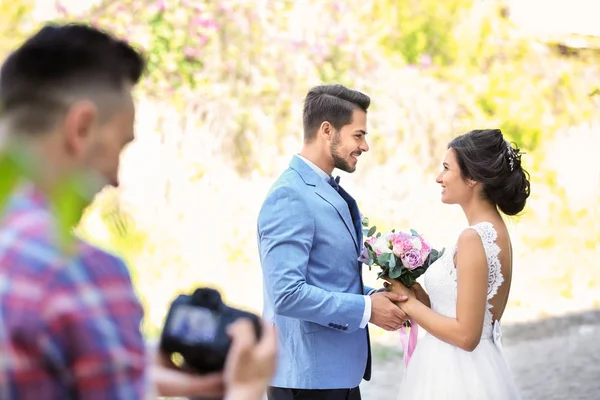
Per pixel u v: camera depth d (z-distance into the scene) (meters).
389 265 3.15
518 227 8.34
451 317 3.13
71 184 1.00
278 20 7.78
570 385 5.38
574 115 8.77
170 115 7.33
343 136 3.20
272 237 3.04
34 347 0.91
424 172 8.06
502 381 3.13
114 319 0.96
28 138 1.03
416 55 8.30
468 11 8.51
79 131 1.04
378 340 6.30
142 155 7.17
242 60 7.61
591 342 6.29
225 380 1.17
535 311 7.16
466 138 3.15
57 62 1.04
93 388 0.93
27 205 0.98
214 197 7.23
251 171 7.46
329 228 3.11
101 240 6.77
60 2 7.23
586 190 8.64
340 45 7.98
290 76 7.75
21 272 0.92
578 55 8.84
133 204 7.00
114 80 1.08
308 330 3.13
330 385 3.12
